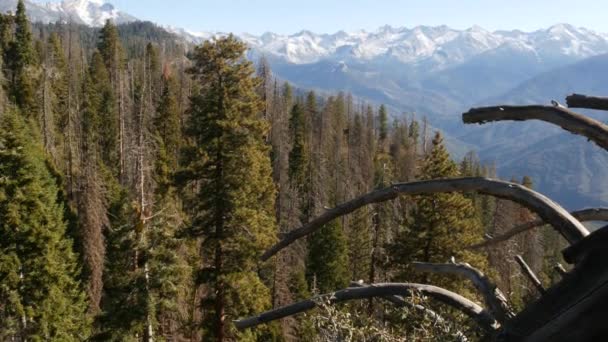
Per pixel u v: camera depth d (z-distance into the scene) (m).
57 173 32.25
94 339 22.14
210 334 21.11
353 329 3.48
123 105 61.25
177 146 60.34
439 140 25.20
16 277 21.58
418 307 3.21
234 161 19.53
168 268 20.73
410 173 78.75
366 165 82.62
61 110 61.41
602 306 1.63
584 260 1.75
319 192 61.81
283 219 50.66
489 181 2.74
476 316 3.02
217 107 19.53
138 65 93.19
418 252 22.70
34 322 22.66
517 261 3.21
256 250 19.81
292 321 26.14
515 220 40.09
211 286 20.38
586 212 3.35
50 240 22.50
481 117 2.76
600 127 2.43
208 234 20.05
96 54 74.06
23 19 65.00
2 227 21.77
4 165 21.72
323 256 41.44
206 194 19.58
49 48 73.81
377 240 35.97
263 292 20.69
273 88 96.44
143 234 20.75
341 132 95.62
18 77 60.31
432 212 21.97
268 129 20.59
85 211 34.50
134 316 20.69
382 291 3.36
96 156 49.97
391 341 3.47
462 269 3.23
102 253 31.14
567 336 1.66
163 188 21.77
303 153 66.06
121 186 42.78
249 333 19.95
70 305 23.86
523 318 1.84
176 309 22.23
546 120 2.59
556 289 1.80
